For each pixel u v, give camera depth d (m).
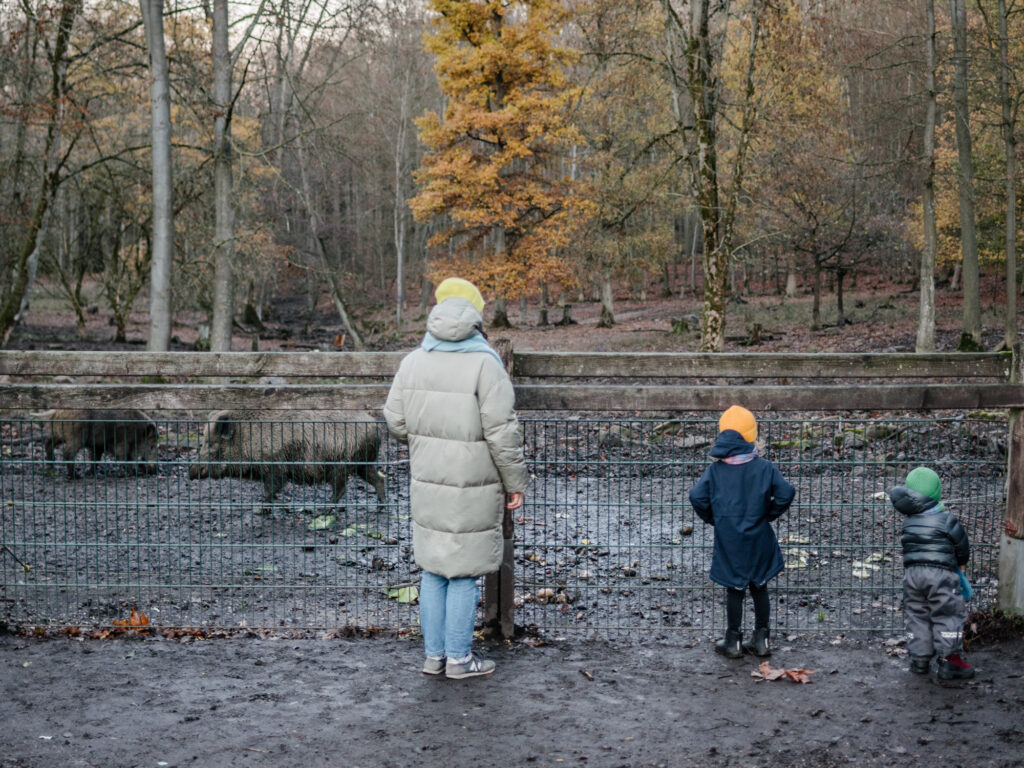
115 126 28.41
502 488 4.47
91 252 39.56
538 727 3.95
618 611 5.58
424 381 4.34
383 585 5.77
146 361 5.13
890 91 29.27
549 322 49.38
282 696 4.27
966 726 3.94
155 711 4.09
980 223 32.06
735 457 4.74
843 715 4.06
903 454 7.04
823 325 35.25
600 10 21.52
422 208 33.41
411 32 36.09
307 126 24.45
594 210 30.42
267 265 30.28
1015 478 5.01
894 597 5.93
